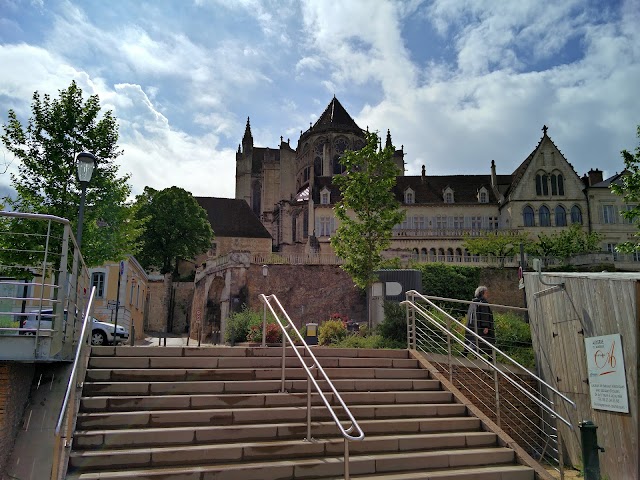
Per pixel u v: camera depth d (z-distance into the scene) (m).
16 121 18.56
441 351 13.29
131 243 21.14
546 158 63.66
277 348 11.18
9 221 17.09
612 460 9.62
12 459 8.02
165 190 62.75
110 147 19.55
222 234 72.19
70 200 18.48
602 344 10.00
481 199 66.38
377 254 25.73
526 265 45.22
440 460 8.33
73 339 9.60
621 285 9.50
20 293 20.92
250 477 7.23
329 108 88.50
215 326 42.31
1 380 7.70
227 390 9.41
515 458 8.76
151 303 57.09
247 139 92.62
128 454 7.21
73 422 7.64
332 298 38.97
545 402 12.15
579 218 62.25
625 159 23.30
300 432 8.44
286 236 71.81
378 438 8.52
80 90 19.41
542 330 12.52
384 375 11.06
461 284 42.41
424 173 70.38
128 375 9.41
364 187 25.72
